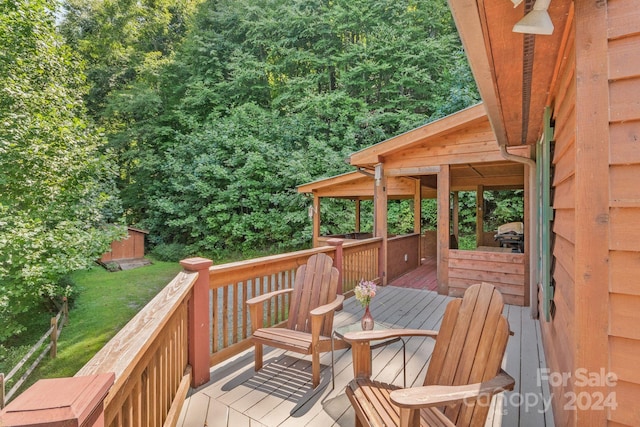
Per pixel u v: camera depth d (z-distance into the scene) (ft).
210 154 43.21
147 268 38.32
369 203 39.63
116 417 3.69
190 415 6.75
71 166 22.57
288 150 42.65
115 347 3.94
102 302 26.13
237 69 48.83
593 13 3.82
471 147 16.29
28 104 21.58
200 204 42.83
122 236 26.18
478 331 5.32
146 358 4.78
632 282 3.59
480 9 4.01
